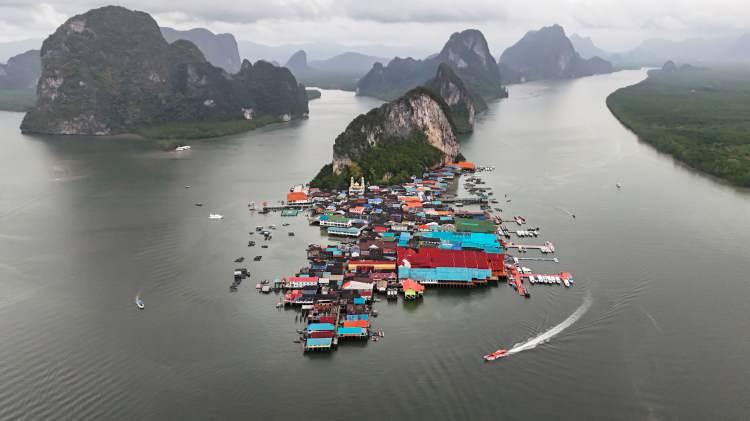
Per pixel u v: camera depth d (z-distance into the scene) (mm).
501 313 124125
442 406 94062
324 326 116250
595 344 111000
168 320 121625
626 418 90750
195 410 93500
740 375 101062
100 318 122312
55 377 102000
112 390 98438
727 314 121312
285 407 94125
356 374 102938
